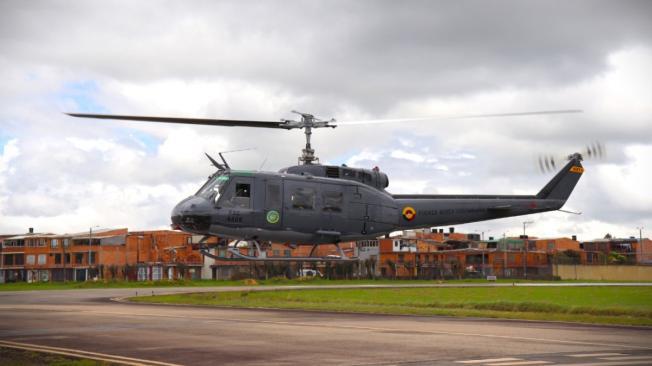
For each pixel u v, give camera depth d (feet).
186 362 55.11
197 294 202.28
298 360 55.98
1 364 54.24
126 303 157.69
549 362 53.98
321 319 102.58
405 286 283.38
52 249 436.76
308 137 104.17
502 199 116.88
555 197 120.47
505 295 211.61
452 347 64.34
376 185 110.01
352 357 57.62
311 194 102.89
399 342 68.74
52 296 196.85
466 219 114.83
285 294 205.36
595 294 218.79
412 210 111.04
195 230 98.68
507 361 54.65
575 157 122.72
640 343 68.08
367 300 176.86
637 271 429.79
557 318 106.73
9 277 443.32
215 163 103.09
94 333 78.89
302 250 417.90
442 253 478.59
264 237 101.40
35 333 78.95
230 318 104.12
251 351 61.72
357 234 106.32
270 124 99.09
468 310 130.52
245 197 100.12
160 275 420.36
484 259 474.49
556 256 491.72
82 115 88.79
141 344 67.46
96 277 416.46
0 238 508.12
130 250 437.17
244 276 401.08
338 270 417.90
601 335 76.69
